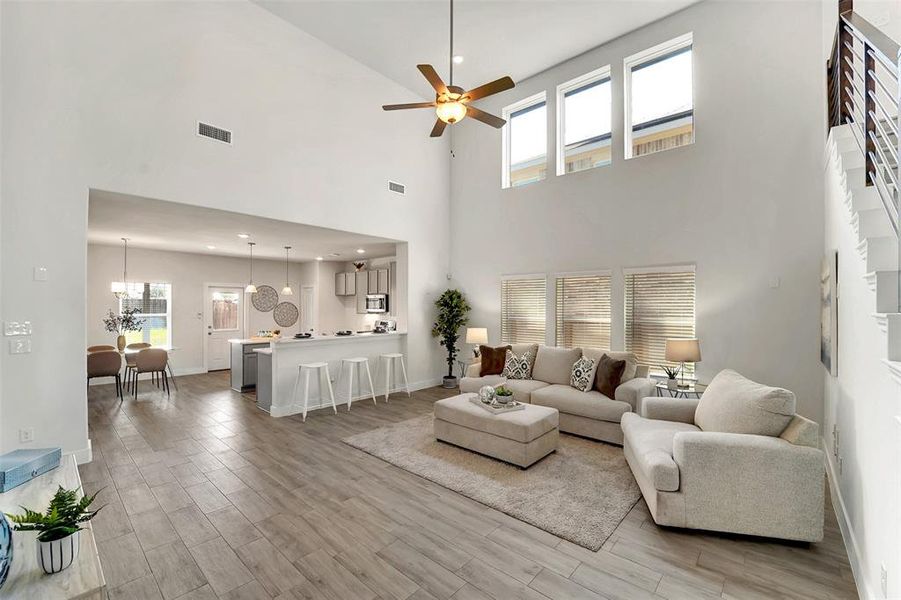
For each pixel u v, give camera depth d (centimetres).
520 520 262
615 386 436
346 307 976
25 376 321
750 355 435
